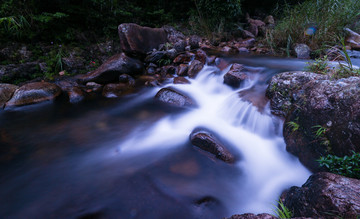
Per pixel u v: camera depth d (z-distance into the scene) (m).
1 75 5.46
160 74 6.51
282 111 3.69
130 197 2.61
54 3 6.74
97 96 5.52
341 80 2.89
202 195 2.68
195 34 9.03
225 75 5.38
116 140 3.86
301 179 2.93
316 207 1.91
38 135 3.92
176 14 9.89
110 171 3.06
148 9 9.50
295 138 3.11
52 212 2.40
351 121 2.35
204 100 5.30
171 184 2.83
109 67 5.92
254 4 11.09
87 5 7.47
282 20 9.12
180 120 4.55
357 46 7.20
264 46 8.11
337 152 2.47
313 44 7.27
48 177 2.93
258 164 3.29
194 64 6.21
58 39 6.72
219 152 3.25
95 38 7.53
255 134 3.91
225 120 4.46
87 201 2.54
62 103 5.11
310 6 8.03
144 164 3.22
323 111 2.72
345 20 7.46
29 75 5.87
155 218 2.35
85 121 4.46
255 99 4.28
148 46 7.03
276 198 2.71
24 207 2.45
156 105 5.16
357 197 1.78
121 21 8.32
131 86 5.84
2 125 4.20
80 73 6.53
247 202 2.65
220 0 8.39
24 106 4.80
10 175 2.94
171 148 3.61
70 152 3.48
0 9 6.14
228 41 8.80
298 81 3.65
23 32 6.22
